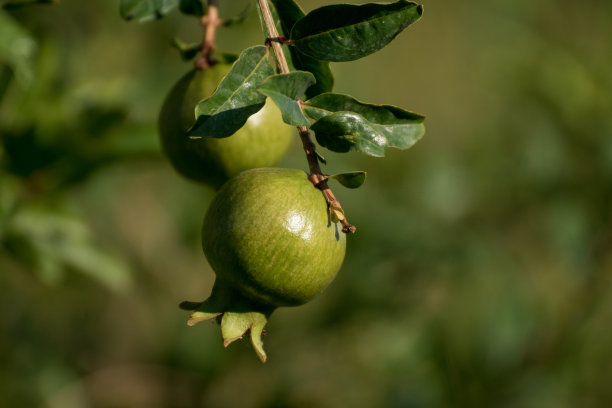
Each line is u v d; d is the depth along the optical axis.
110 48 1.17
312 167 0.69
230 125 0.66
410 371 1.09
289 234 0.68
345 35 0.69
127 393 1.19
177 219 1.15
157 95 1.13
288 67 0.70
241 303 0.70
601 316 1.12
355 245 1.11
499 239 1.20
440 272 1.14
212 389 1.17
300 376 1.17
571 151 1.20
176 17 1.18
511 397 1.06
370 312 1.13
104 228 1.18
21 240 0.87
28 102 0.86
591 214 1.16
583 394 1.10
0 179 0.85
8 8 0.77
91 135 0.87
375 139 0.67
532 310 1.13
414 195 1.18
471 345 1.10
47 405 1.14
